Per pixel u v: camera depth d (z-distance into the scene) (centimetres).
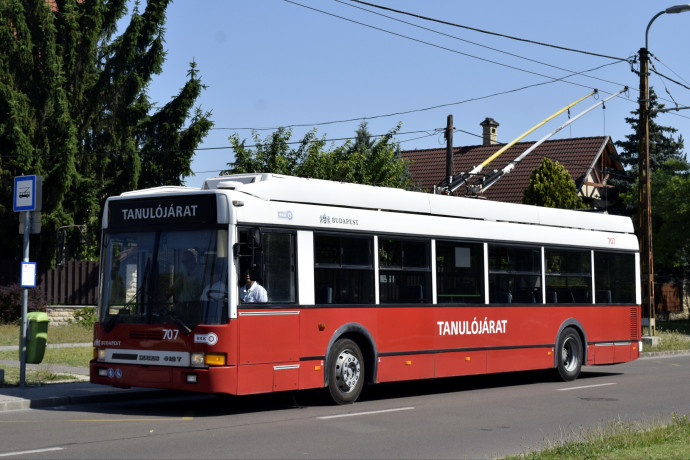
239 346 1295
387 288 1554
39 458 962
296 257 1405
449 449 1049
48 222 3225
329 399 1466
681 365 2500
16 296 2978
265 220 1362
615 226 2144
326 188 1488
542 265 1905
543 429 1215
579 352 1991
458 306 1691
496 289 1783
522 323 1838
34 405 1410
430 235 1650
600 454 947
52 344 2486
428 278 1638
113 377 1362
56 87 3300
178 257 1341
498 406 1479
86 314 3088
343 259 1481
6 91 3206
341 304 1466
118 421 1260
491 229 1788
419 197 1658
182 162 3631
